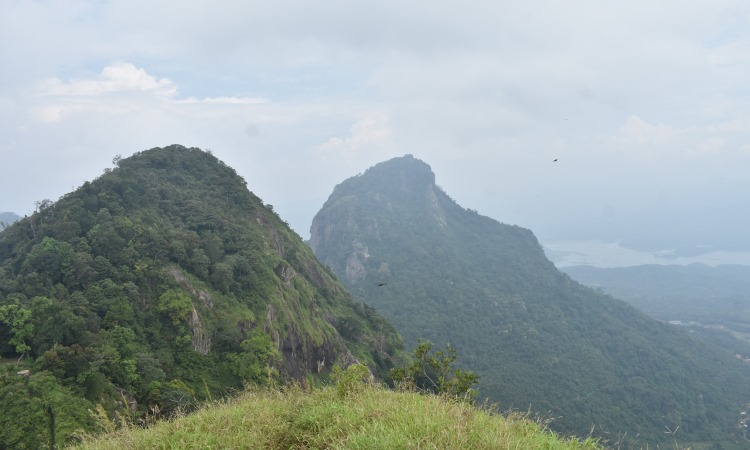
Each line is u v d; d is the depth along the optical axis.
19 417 22.34
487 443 5.44
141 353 32.59
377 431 5.93
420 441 5.42
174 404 27.70
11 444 21.08
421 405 7.17
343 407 7.32
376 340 70.81
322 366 53.84
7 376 24.86
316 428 6.95
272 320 46.69
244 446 6.64
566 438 6.43
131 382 29.66
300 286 60.03
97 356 28.48
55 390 24.67
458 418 6.29
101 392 26.69
